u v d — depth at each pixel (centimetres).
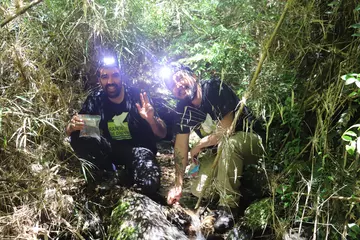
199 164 315
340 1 260
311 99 278
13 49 293
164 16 371
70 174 321
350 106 245
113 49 386
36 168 290
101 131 333
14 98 288
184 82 296
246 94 261
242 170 306
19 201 274
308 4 273
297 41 286
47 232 256
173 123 335
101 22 348
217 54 331
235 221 289
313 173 256
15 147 275
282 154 293
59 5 361
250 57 326
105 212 298
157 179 317
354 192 232
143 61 403
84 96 381
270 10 302
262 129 308
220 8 346
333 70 271
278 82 291
